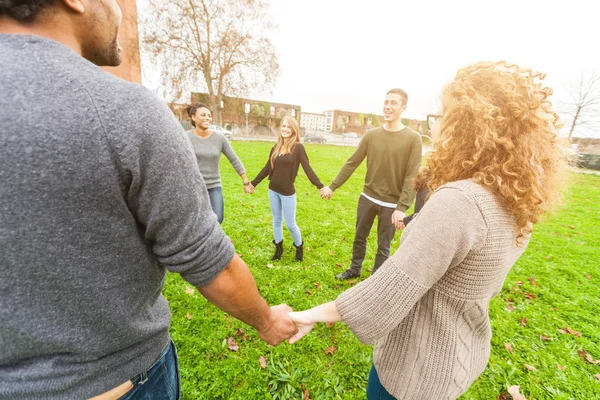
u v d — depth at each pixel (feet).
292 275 10.73
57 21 1.89
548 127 2.61
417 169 8.78
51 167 1.55
